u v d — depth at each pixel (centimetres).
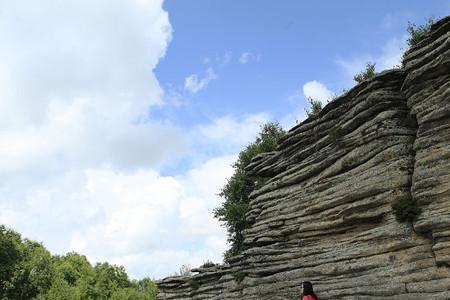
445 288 1759
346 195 2277
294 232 2628
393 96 2194
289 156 2861
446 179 1833
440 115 1905
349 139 2342
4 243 7431
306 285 1820
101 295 10700
